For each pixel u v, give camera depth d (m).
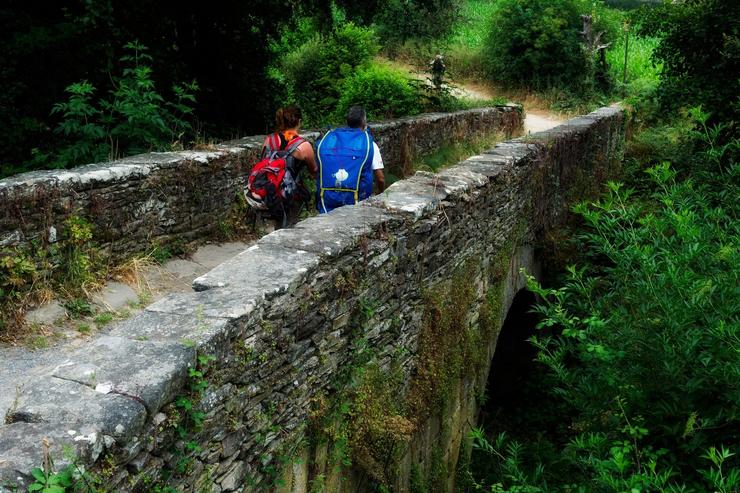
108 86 10.38
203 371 2.99
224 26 13.13
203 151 7.42
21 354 4.59
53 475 2.19
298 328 3.83
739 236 5.56
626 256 5.39
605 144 14.05
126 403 2.56
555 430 10.58
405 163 11.34
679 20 12.82
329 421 4.23
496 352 12.39
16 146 9.52
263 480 3.64
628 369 5.04
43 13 10.80
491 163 7.72
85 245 5.73
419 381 5.72
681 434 4.70
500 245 7.96
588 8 26.50
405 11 26.34
